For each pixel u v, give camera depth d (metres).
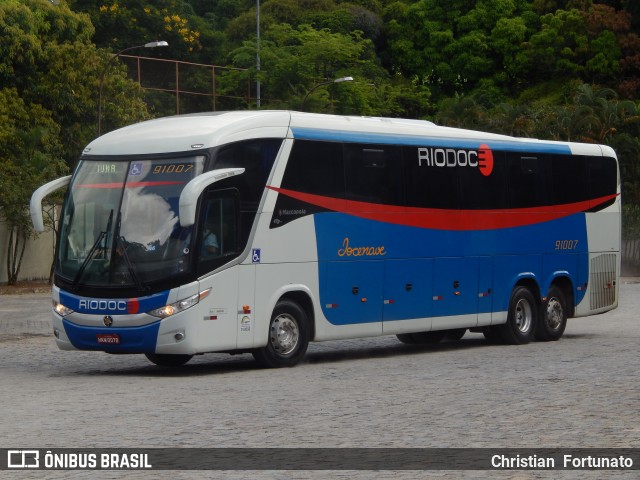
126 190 17.83
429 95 83.25
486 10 86.69
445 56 86.69
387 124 21.12
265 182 18.45
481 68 85.12
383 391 15.31
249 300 18.12
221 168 17.72
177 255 17.27
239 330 17.98
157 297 17.23
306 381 16.73
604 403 13.77
